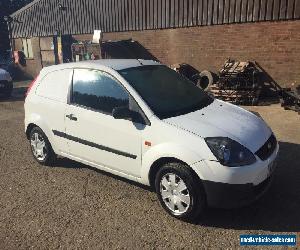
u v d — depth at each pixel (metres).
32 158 6.86
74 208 4.81
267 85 11.78
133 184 5.45
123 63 5.41
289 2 10.65
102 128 4.98
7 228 4.42
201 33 13.19
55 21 19.41
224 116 4.69
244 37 11.98
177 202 4.33
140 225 4.33
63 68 5.77
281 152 6.38
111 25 16.50
